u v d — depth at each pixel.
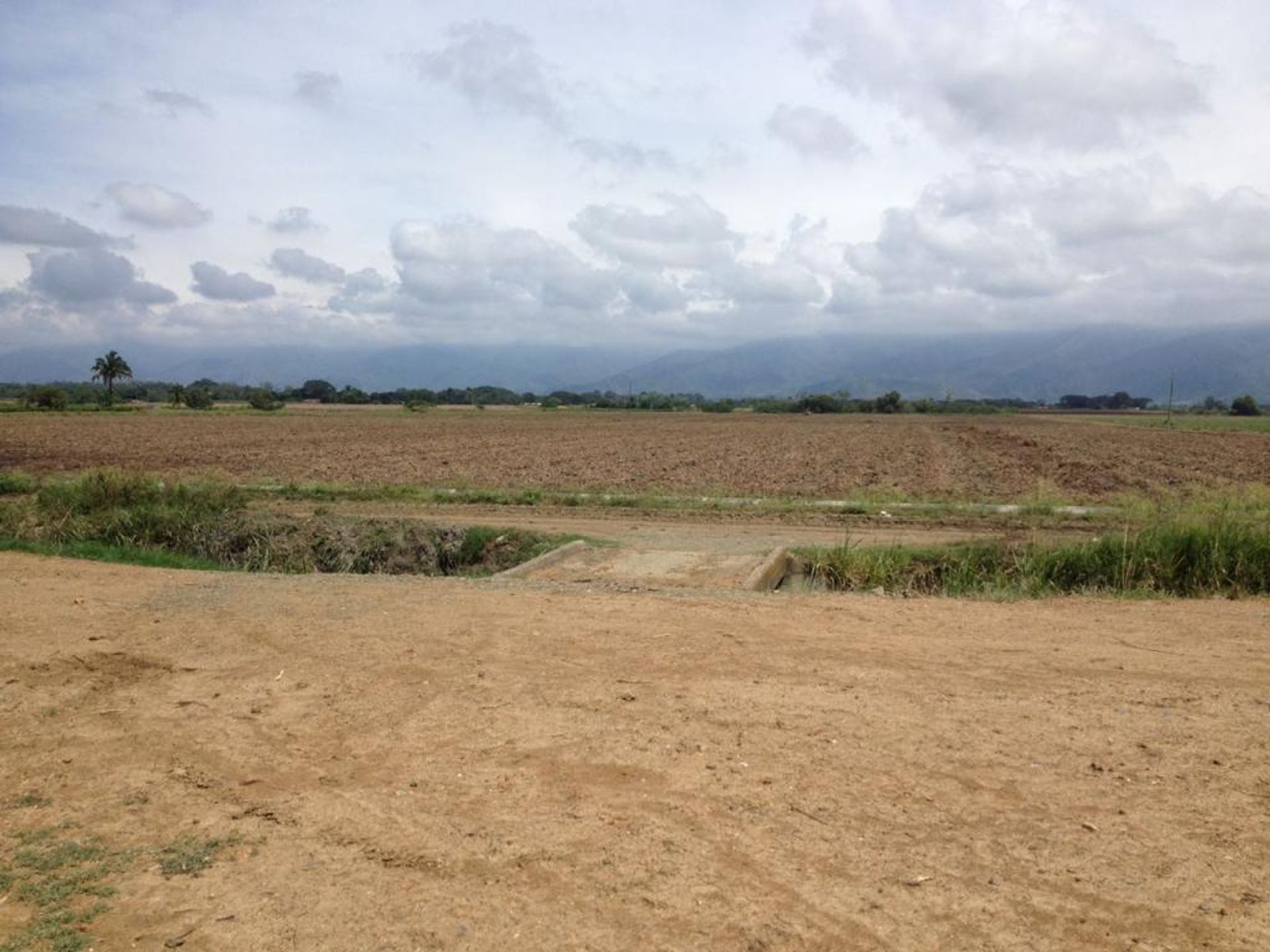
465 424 81.31
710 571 13.99
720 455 44.53
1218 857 4.46
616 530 18.88
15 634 8.81
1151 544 12.70
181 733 6.27
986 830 4.73
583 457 41.94
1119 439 62.34
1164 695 6.83
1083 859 4.44
